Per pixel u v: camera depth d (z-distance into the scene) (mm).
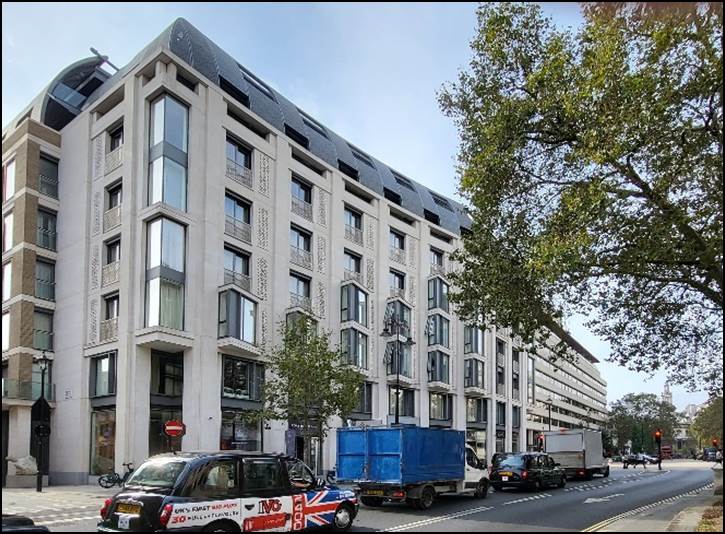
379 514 16219
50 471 29922
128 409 26875
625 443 108500
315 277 36844
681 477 37938
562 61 14617
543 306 17125
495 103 16672
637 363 17625
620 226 14031
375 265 42562
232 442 30125
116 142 31422
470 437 50594
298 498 11344
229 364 30375
